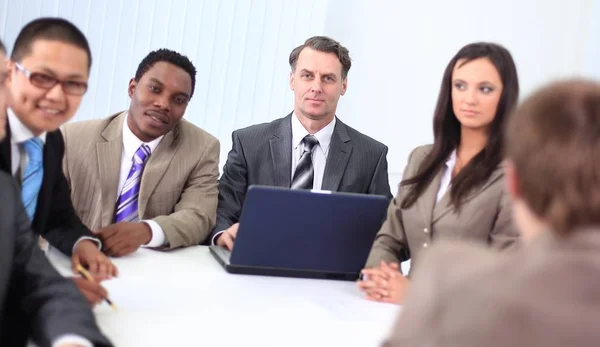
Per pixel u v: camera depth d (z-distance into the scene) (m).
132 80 2.78
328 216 2.16
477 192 2.22
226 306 1.87
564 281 0.87
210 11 3.99
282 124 3.10
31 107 1.91
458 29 4.37
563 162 0.91
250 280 2.17
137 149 2.74
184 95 2.71
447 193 2.28
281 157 3.03
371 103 4.33
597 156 0.90
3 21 3.69
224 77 4.07
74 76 1.92
